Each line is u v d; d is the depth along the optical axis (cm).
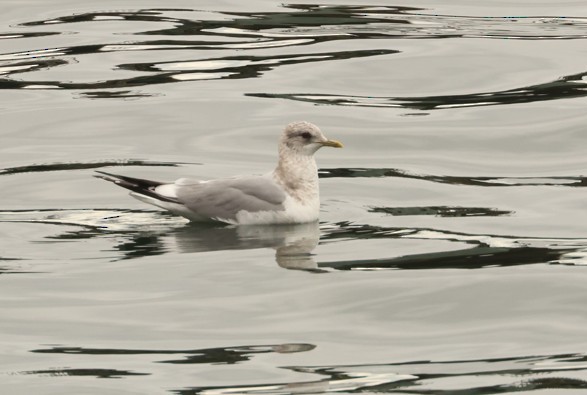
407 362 1285
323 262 1571
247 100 2408
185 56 2688
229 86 2489
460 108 2373
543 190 1925
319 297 1458
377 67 2605
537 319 1400
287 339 1344
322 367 1271
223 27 2934
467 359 1291
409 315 1413
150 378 1247
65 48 2759
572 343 1335
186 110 2355
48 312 1419
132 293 1473
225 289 1483
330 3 3169
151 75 2559
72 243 1658
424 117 2325
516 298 1455
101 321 1394
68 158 2103
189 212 1725
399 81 2534
